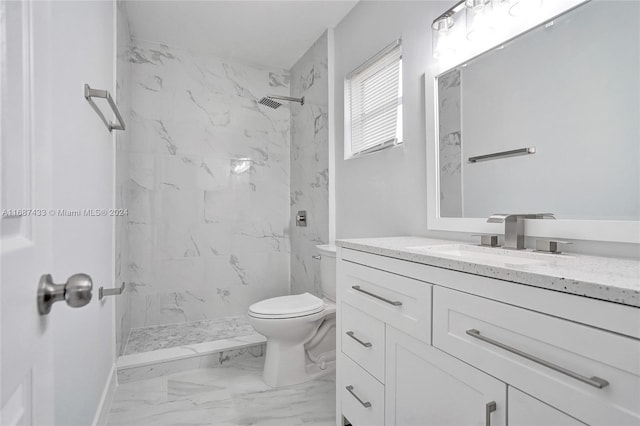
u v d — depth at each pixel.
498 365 0.82
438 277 1.01
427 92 1.70
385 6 2.04
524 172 1.27
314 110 2.88
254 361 2.37
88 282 0.53
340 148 2.53
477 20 1.42
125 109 2.36
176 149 2.96
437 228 1.65
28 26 0.48
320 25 2.61
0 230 0.39
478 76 1.46
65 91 0.97
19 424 0.43
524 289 0.77
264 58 3.17
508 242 1.26
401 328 1.16
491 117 1.40
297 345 2.10
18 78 0.45
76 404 1.10
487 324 0.86
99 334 1.49
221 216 3.12
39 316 0.49
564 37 1.15
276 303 2.12
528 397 0.75
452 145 1.58
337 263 1.61
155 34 2.75
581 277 0.69
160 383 2.06
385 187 2.04
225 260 3.12
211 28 2.66
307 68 3.02
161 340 2.53
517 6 1.29
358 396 1.42
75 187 1.08
